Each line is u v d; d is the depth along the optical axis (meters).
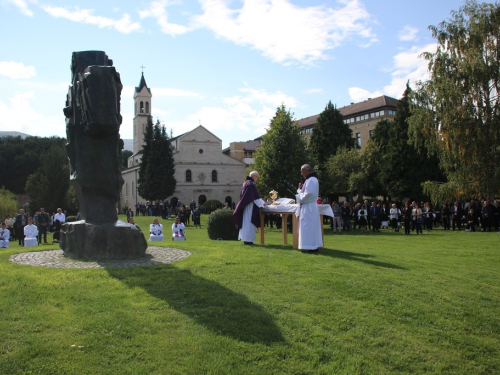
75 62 9.30
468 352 4.86
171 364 4.04
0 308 5.10
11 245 20.62
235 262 7.67
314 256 8.48
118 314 4.98
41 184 49.69
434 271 8.03
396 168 40.00
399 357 4.57
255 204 10.45
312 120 78.88
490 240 17.48
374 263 8.22
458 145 23.23
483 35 23.31
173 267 7.25
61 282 6.18
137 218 46.19
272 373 4.04
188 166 71.06
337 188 40.88
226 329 4.71
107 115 8.40
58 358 4.03
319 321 5.14
